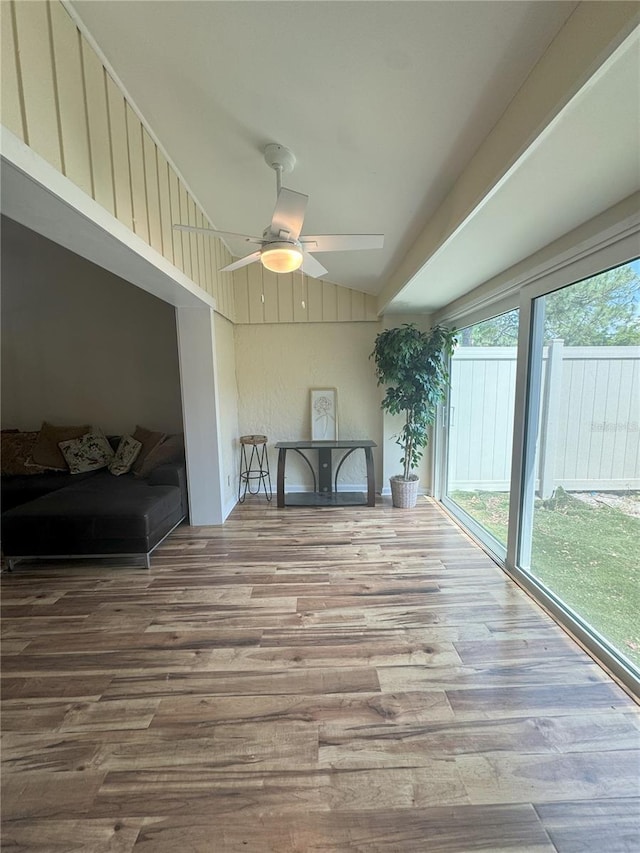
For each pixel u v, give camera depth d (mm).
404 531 3619
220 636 2164
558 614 2275
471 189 1837
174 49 1614
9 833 1232
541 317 2496
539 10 1120
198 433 3738
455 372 4199
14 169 1257
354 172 2234
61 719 1641
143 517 2932
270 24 1409
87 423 4762
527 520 2689
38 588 2699
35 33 1322
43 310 4602
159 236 2350
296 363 4727
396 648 2043
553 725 1581
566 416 2277
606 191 1653
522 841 1193
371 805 1296
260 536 3543
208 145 2273
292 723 1606
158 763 1447
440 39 1322
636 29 890
